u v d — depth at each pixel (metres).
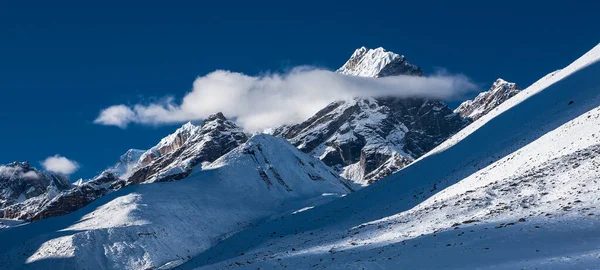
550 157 63.50
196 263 102.12
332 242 65.19
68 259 118.56
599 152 55.28
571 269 30.02
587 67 91.62
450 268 36.28
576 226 39.06
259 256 70.56
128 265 120.81
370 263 43.06
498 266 34.03
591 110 71.25
